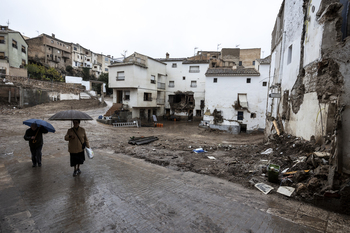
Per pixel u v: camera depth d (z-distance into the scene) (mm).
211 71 29688
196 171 7109
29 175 6176
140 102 30688
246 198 4977
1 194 4844
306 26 7574
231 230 3688
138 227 3713
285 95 10141
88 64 67750
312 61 6797
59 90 36688
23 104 28422
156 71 34500
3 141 11461
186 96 37312
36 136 6824
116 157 8812
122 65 29984
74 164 6047
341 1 5699
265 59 27750
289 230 3723
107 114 26750
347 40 5062
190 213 4246
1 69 31781
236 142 18125
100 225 3734
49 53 55000
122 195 5004
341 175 4441
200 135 23641
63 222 3779
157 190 5379
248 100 27656
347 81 4805
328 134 5652
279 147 8594
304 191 4906
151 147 11406
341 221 4016
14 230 3488
